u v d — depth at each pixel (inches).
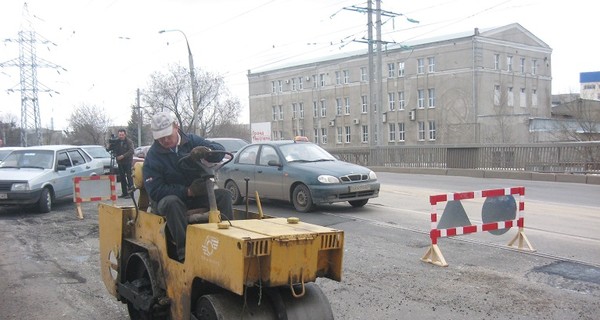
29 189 477.4
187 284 156.2
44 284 260.7
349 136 2427.4
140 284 181.3
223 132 2004.2
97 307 226.4
